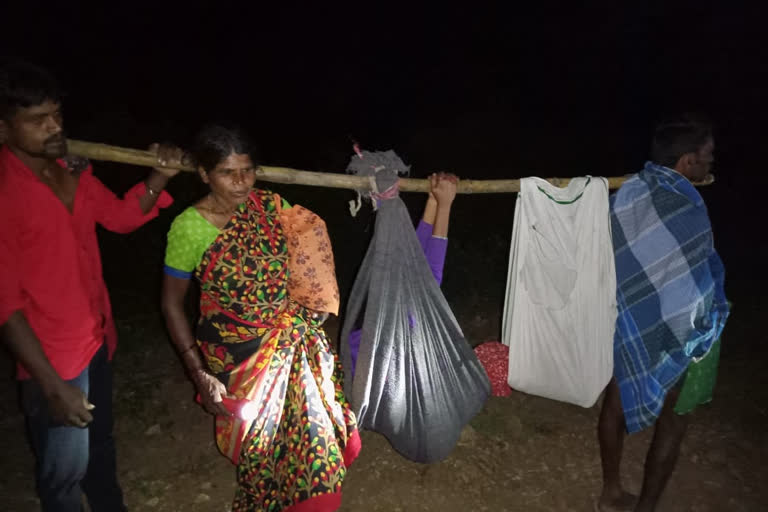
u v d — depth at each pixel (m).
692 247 2.54
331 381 2.53
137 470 3.40
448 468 3.44
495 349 3.76
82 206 2.14
